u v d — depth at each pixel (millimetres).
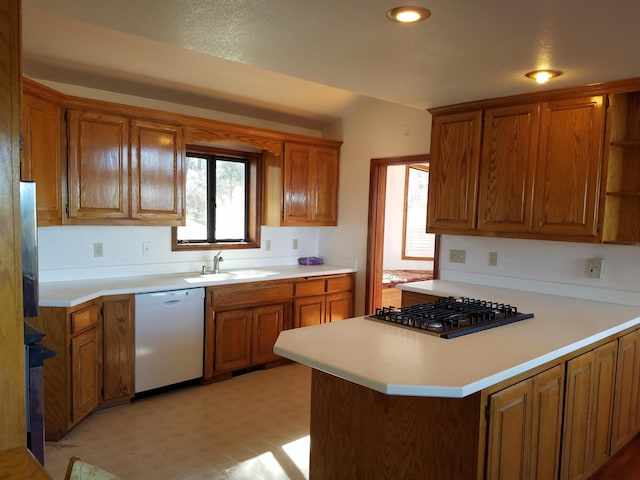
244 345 4051
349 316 4828
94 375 3152
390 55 2359
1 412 1410
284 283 4254
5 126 1378
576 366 2223
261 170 4688
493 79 2734
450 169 3465
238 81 3848
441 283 3734
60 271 3502
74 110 3199
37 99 2898
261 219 4723
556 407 2111
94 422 3137
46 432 2857
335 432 2143
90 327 3082
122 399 3377
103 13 1893
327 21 1946
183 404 3461
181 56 3355
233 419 3230
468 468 1701
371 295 4703
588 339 2160
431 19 1905
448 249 3893
